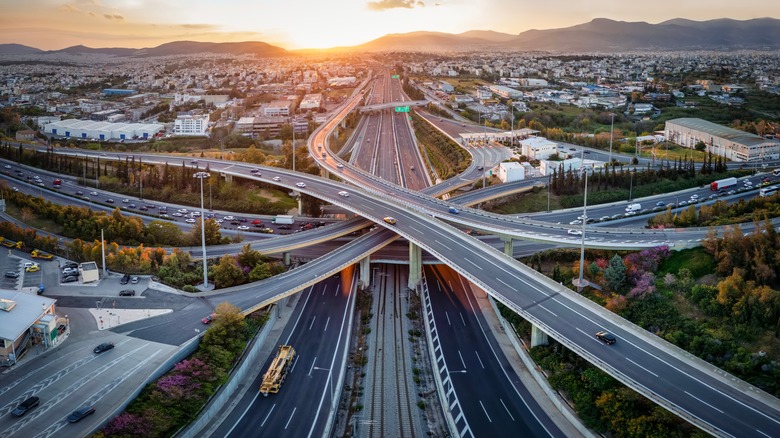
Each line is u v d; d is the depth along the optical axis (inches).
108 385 6560.0
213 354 7283.5
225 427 6668.3
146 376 6717.5
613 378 6747.1
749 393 6003.9
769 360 6624.0
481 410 6983.3
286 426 6727.4
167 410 6402.6
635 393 6392.7
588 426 6491.1
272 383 7288.4
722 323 7386.8
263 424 6742.1
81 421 6008.9
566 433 6560.0
